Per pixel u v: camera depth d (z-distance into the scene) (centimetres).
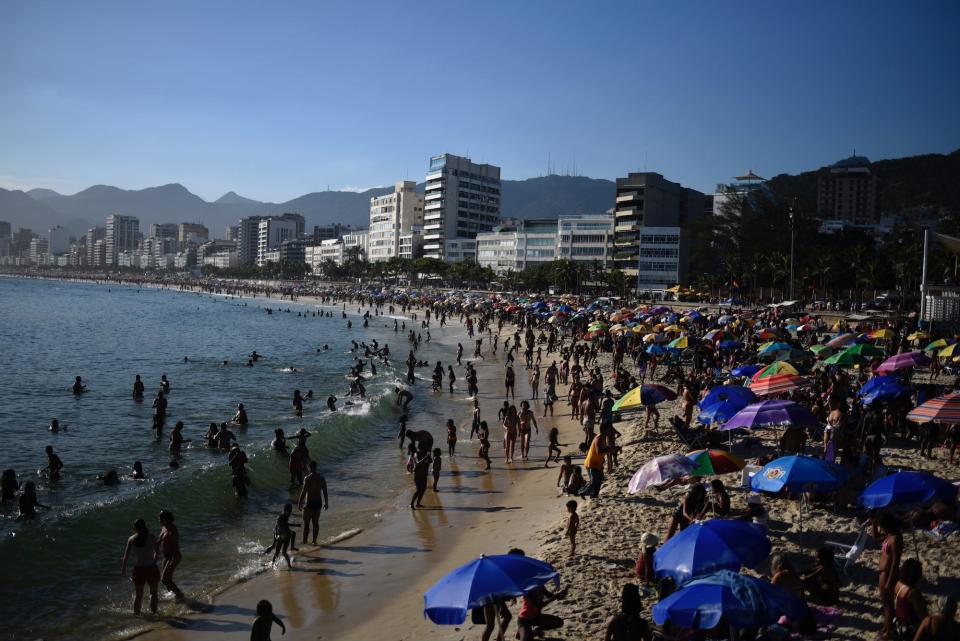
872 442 1800
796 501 1688
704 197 18850
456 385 4566
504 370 5350
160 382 4347
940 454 2036
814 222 13462
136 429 3039
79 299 17000
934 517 1399
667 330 4853
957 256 7744
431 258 19112
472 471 2484
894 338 4025
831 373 3231
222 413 3434
